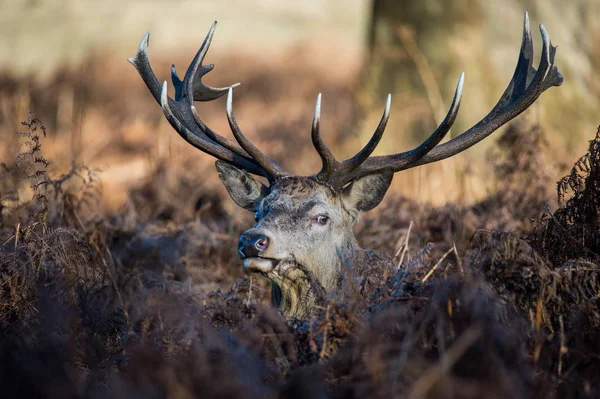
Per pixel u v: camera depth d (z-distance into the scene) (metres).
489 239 8.62
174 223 14.92
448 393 6.36
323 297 9.30
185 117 11.89
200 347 7.30
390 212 14.23
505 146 14.21
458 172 16.80
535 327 7.75
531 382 6.87
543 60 10.57
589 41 20.59
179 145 19.75
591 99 19.66
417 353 7.08
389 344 7.13
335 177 10.72
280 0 62.72
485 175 15.97
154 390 6.66
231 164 11.49
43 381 7.08
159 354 6.96
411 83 21.33
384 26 22.09
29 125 11.32
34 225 9.84
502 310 7.61
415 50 21.33
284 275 10.03
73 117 21.58
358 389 6.84
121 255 12.58
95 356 8.16
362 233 13.62
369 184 10.96
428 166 17.11
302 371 7.21
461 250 11.88
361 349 7.15
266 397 6.82
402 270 9.03
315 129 10.30
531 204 13.16
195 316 7.97
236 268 13.20
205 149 11.38
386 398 6.59
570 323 7.82
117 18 46.34
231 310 8.20
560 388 7.18
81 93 25.52
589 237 9.30
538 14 20.81
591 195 9.43
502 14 20.95
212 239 13.77
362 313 8.10
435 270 8.94
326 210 10.45
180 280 12.46
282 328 7.75
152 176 16.80
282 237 10.00
